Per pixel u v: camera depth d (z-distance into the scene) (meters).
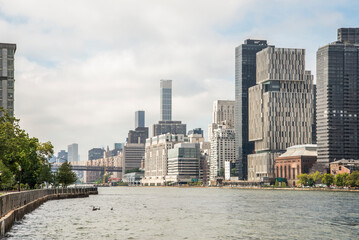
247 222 122.62
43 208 151.00
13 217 94.62
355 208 177.00
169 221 123.81
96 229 103.12
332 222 123.44
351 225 116.56
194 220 127.12
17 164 172.50
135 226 110.88
